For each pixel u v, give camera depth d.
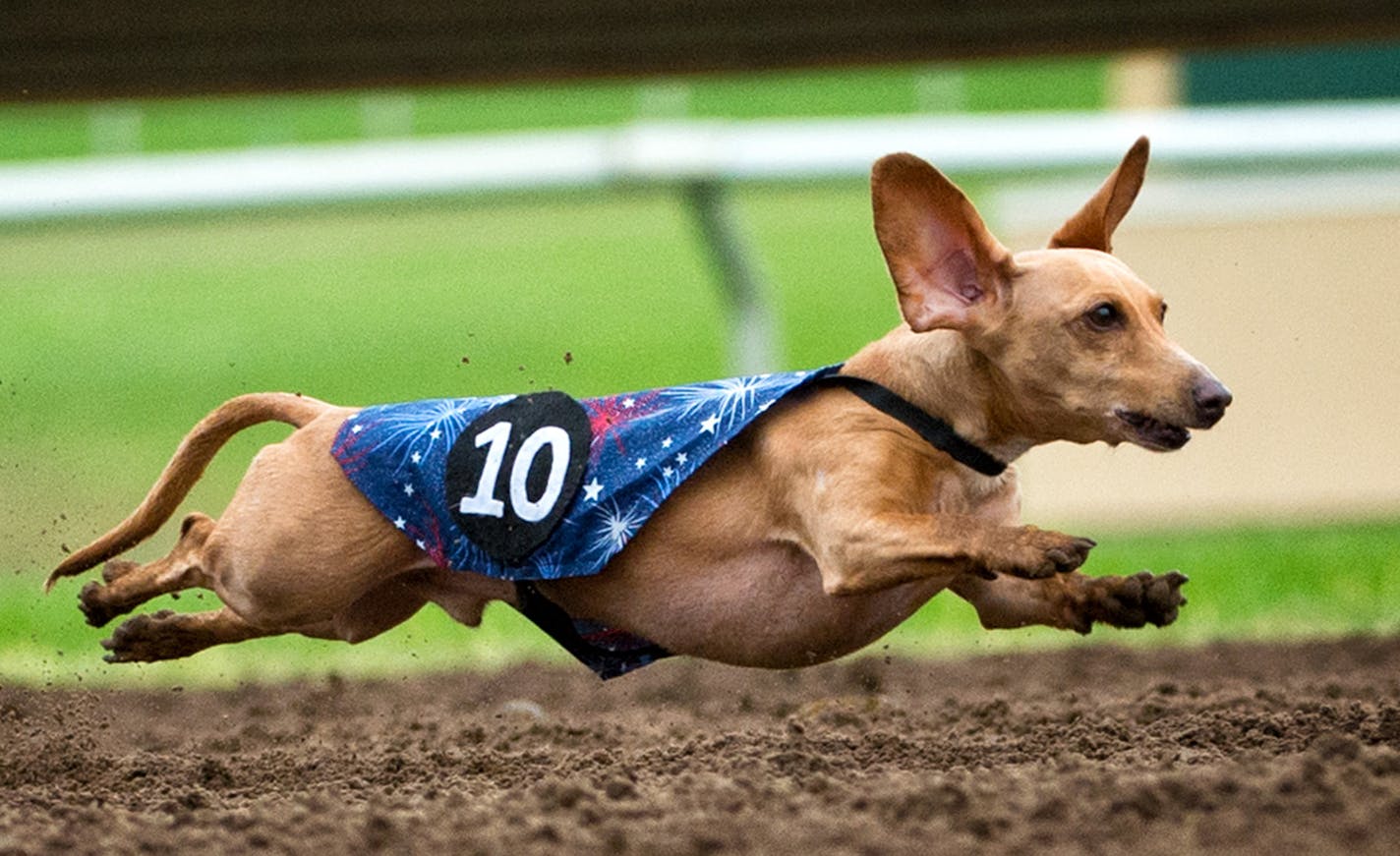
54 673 14.12
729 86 48.88
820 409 7.76
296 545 8.27
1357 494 18.44
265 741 10.29
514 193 17.75
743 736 8.86
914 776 7.37
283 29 14.12
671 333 33.69
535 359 32.34
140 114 48.22
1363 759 7.04
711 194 17.58
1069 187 20.75
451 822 6.72
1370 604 15.19
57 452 26.94
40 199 17.80
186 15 13.68
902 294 7.56
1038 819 6.37
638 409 8.02
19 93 15.19
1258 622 14.73
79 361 34.44
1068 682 11.92
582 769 8.22
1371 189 21.03
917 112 46.12
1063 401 7.44
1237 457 18.55
